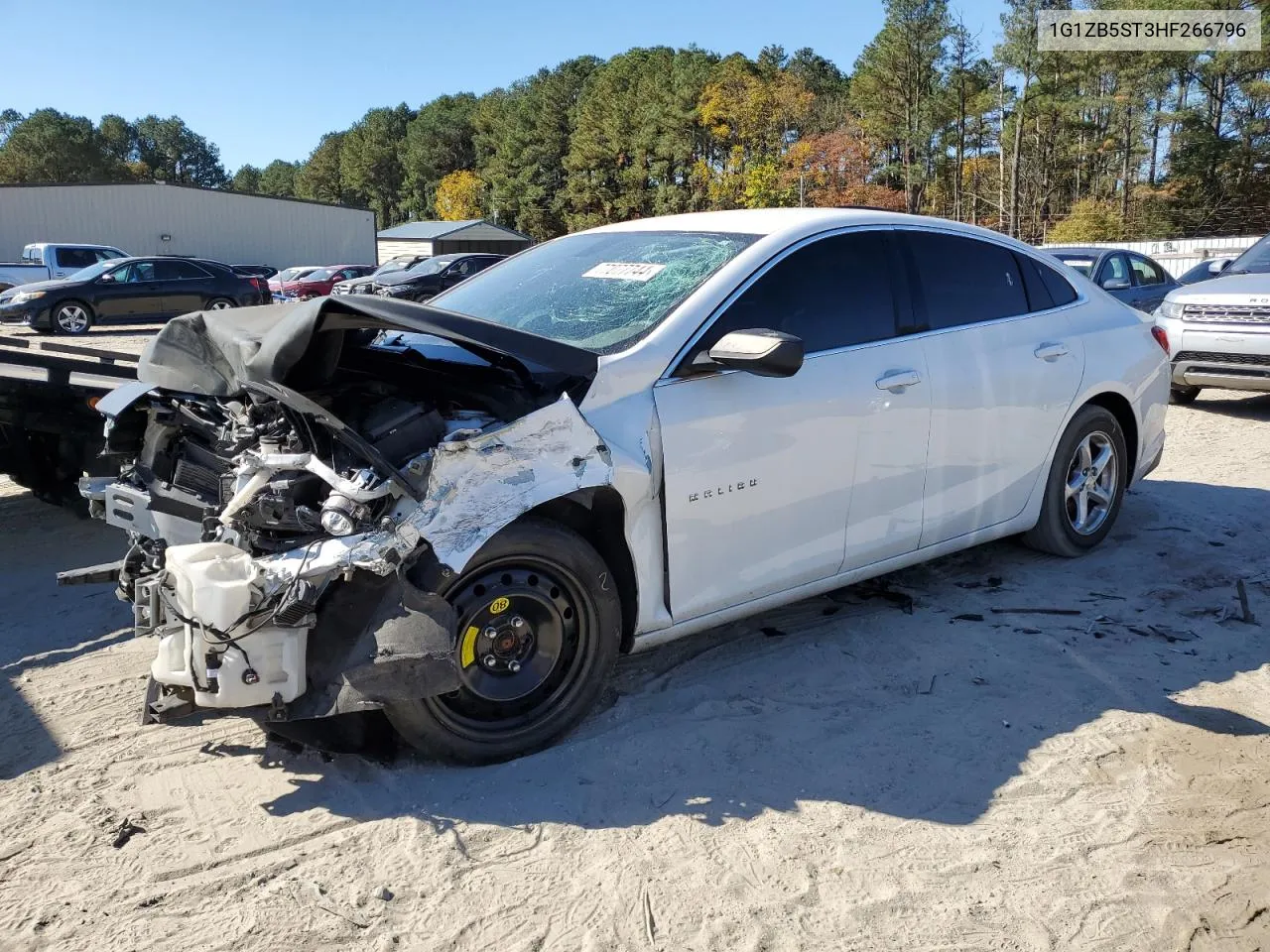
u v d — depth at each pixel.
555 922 2.41
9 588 4.75
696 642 4.04
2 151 135.25
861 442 3.76
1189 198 60.31
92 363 5.48
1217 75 59.75
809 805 2.89
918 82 69.62
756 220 3.95
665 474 3.24
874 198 68.62
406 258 31.94
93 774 3.06
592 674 3.22
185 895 2.49
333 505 2.77
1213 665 3.81
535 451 2.96
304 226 43.34
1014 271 4.60
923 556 4.20
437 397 3.26
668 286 3.59
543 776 3.03
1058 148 65.25
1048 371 4.53
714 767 3.10
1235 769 3.08
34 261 25.52
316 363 3.02
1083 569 4.87
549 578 3.11
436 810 2.86
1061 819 2.83
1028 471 4.55
